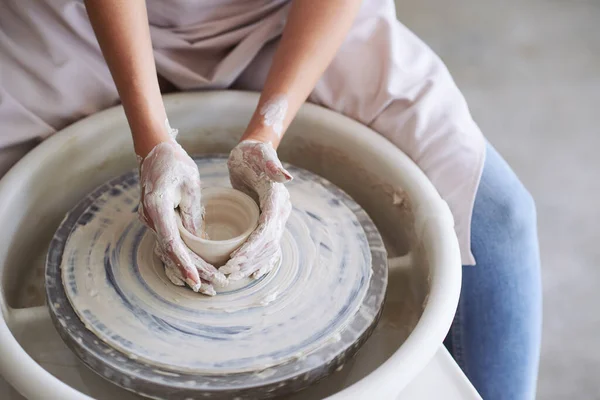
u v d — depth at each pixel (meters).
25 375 0.81
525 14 3.59
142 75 1.07
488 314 1.38
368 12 1.31
